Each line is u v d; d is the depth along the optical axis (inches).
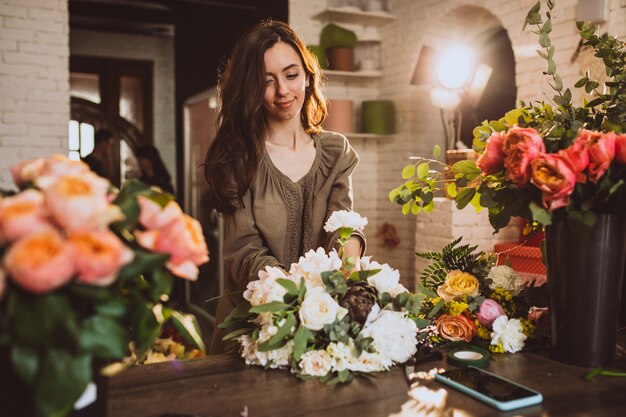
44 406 27.7
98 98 295.9
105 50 295.0
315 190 73.3
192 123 265.6
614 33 120.4
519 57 150.2
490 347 51.1
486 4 161.8
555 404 39.3
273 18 200.4
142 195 32.7
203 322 230.8
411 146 197.3
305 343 42.9
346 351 43.6
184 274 32.6
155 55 303.4
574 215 43.7
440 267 59.7
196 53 252.2
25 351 27.8
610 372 44.1
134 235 31.6
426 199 56.8
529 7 146.9
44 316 27.1
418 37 190.7
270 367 45.7
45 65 168.6
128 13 269.9
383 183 209.6
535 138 43.8
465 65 160.4
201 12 245.1
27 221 27.0
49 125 169.8
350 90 208.5
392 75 203.6
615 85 50.5
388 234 202.2
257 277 65.3
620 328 59.7
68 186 27.6
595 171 42.4
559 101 51.8
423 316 54.4
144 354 38.0
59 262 26.3
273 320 44.3
